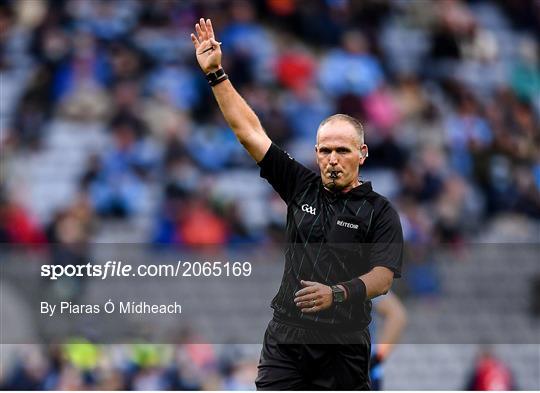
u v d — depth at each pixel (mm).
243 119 16688
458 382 32312
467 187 48906
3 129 46438
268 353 16375
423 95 53219
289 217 16500
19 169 45062
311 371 16250
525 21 61500
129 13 51844
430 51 56719
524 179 50125
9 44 49469
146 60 50031
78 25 50688
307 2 54656
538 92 58844
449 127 51594
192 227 42156
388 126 50969
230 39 51844
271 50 52312
